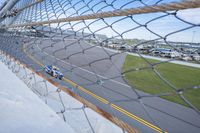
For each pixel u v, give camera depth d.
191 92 8.48
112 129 1.15
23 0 5.04
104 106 8.66
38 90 1.78
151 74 11.75
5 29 5.44
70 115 1.26
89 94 10.07
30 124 0.95
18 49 3.96
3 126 0.90
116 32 1.65
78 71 13.58
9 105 1.08
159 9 1.19
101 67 15.83
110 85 12.20
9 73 1.67
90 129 1.12
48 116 1.06
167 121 8.28
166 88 9.95
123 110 8.95
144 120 8.25
